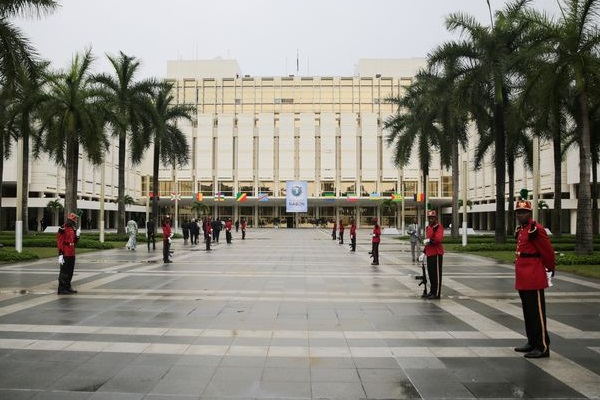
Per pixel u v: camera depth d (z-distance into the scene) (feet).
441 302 31.01
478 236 118.01
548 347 18.57
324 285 38.88
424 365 17.42
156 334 21.88
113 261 60.54
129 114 105.19
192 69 299.17
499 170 84.43
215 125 272.72
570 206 165.17
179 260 62.95
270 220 280.92
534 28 63.72
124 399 14.05
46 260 58.95
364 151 267.59
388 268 53.36
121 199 107.96
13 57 49.24
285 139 270.05
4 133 92.79
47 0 52.85
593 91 59.47
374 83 286.87
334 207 280.72
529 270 18.95
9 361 17.67
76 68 87.30
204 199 258.78
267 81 287.89
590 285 39.32
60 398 14.10
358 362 17.75
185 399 14.06
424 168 119.44
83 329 22.82
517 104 66.23
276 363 17.57
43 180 177.88
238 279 42.63
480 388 15.07
